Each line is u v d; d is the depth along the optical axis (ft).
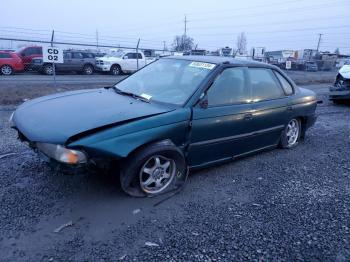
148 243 9.03
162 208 10.91
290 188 13.12
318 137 21.43
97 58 73.46
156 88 13.50
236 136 13.76
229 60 14.33
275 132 16.37
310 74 89.04
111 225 9.74
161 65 15.20
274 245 9.29
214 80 12.92
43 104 12.34
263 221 10.50
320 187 13.39
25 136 10.36
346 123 26.40
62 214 10.10
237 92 13.79
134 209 10.68
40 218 9.81
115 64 72.02
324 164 16.22
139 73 15.53
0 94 30.66
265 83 15.49
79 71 69.67
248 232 9.84
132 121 10.60
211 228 9.93
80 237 9.09
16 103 27.81
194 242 9.20
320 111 31.09
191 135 12.02
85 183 12.12
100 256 8.39
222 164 15.16
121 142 10.07
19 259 8.10
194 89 12.50
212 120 12.46
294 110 17.06
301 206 11.66
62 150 9.42
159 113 11.28
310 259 8.79
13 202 10.57
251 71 14.79
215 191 12.42
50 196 11.11
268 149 16.83
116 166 11.16
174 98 12.51
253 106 14.26
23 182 11.98
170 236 9.41
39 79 52.65
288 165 15.72
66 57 67.10
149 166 11.35
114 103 12.16
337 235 9.96
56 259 8.18
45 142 9.67
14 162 13.75
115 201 11.05
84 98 12.92
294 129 18.28
